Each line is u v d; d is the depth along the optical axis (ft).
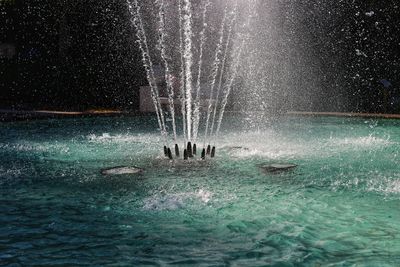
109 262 10.04
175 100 51.16
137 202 14.82
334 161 22.07
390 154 24.21
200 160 22.27
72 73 54.29
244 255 10.50
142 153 24.49
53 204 14.61
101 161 22.15
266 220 13.02
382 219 13.16
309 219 13.15
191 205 14.48
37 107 50.39
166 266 9.85
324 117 46.26
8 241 11.32
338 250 10.83
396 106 49.60
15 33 63.05
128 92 55.93
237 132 34.42
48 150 25.52
